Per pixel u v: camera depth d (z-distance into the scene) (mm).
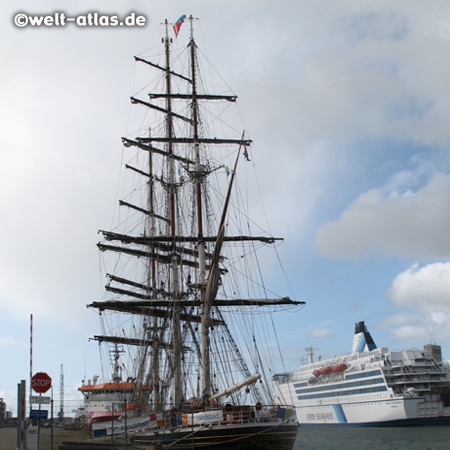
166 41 74062
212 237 56688
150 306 60438
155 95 63375
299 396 130750
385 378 104562
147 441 43000
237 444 38938
